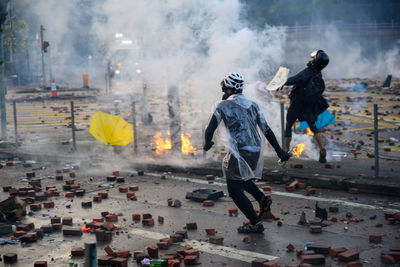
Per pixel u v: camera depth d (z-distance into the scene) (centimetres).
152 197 985
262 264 579
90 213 876
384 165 1145
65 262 630
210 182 1098
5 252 676
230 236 721
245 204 723
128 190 1056
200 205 915
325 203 890
